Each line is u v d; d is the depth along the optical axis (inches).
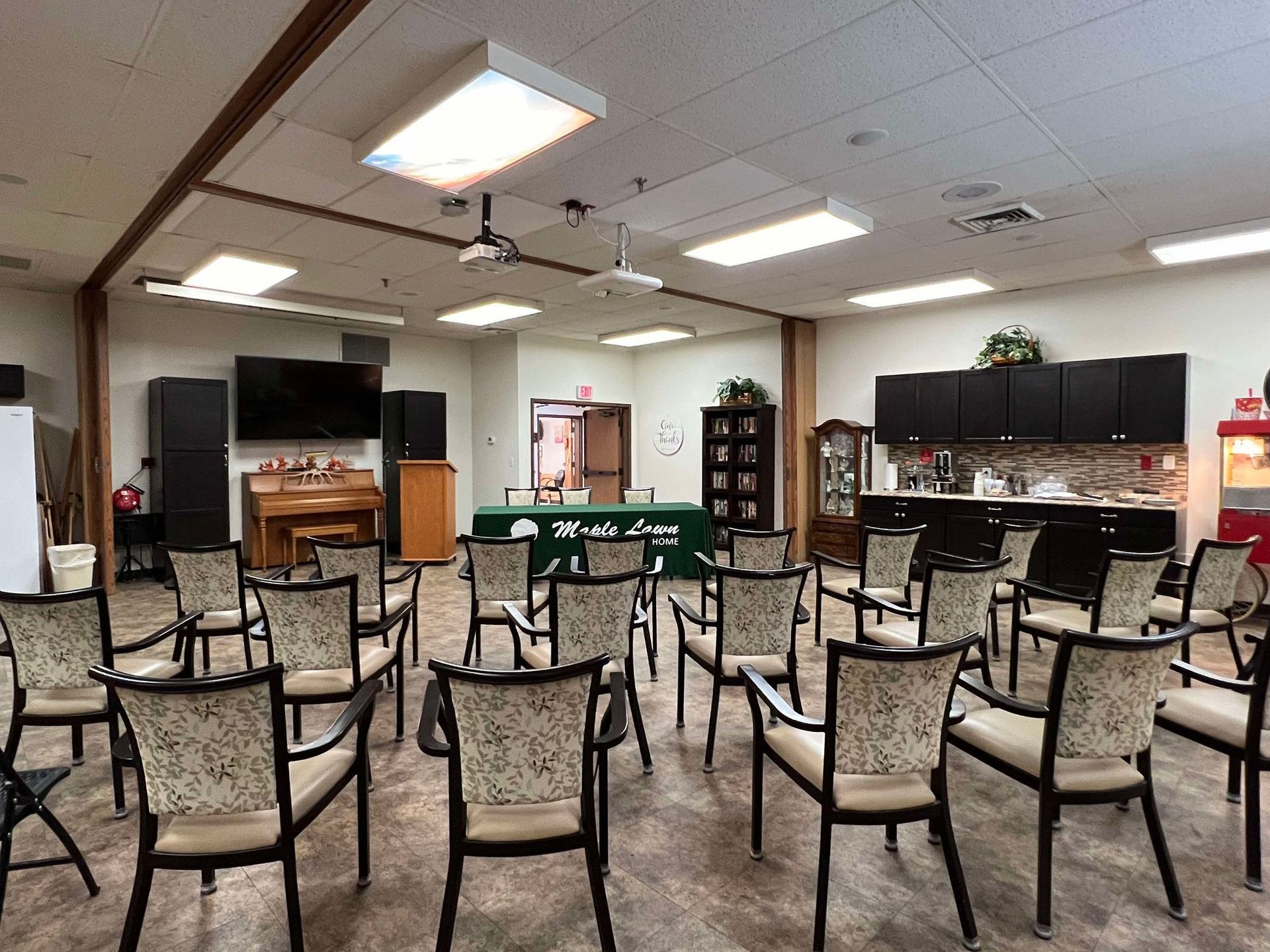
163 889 89.4
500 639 200.1
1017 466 275.7
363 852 89.5
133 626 214.7
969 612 131.6
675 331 341.7
